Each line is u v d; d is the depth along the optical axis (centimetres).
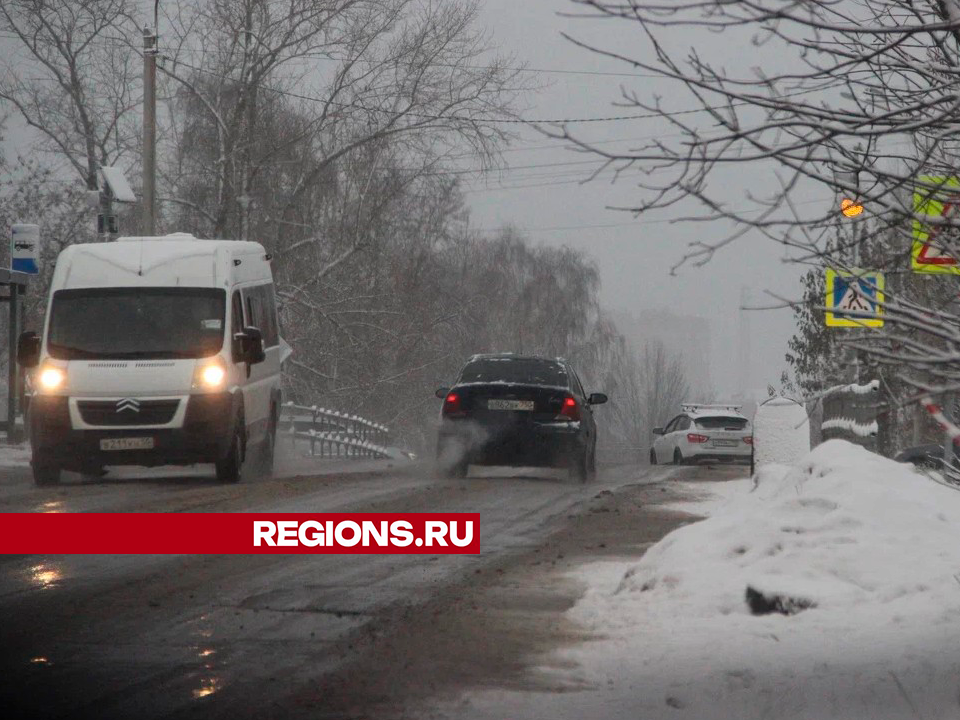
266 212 13250
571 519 4575
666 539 3294
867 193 1716
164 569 3406
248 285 6525
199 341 5881
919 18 1991
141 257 6125
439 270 17588
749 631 2419
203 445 5722
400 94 12506
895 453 4941
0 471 6731
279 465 8512
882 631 2289
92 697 2064
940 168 1881
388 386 16175
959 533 2933
